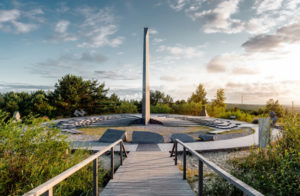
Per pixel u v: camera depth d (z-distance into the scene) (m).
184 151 4.28
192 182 4.59
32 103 21.52
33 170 3.20
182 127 14.35
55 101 22.69
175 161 5.43
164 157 6.30
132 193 3.56
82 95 25.69
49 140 4.00
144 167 5.21
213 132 11.81
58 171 3.62
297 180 3.43
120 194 3.52
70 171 2.34
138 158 6.16
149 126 14.34
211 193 3.88
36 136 3.81
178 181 4.19
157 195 3.48
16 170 3.20
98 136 10.49
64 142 4.29
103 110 26.67
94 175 3.27
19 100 21.27
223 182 4.26
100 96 27.06
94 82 27.11
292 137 4.57
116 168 5.42
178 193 3.57
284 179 3.45
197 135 10.92
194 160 6.47
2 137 3.29
